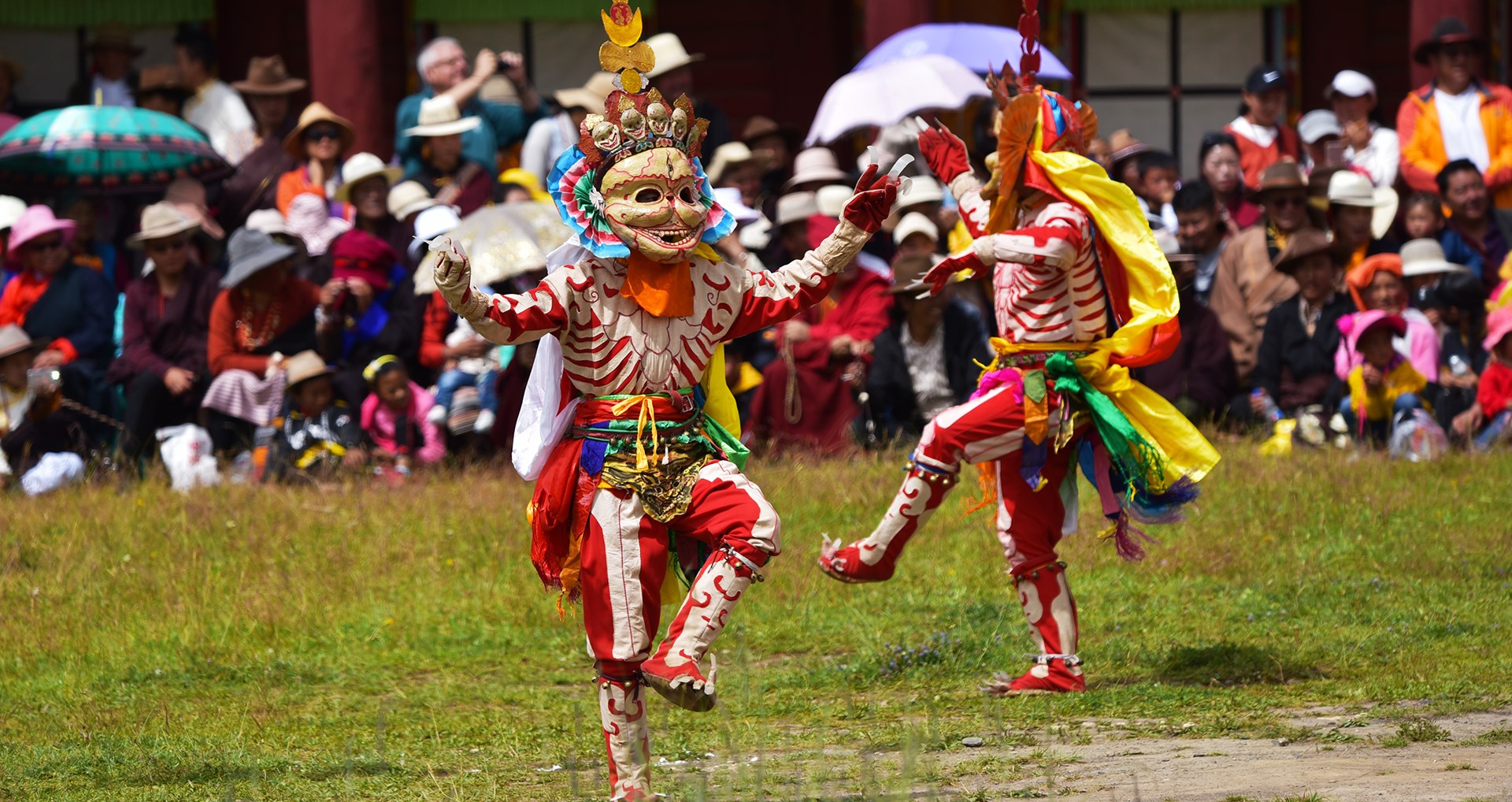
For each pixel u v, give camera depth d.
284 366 35.84
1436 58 42.56
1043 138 20.34
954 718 18.86
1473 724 16.92
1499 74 54.44
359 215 38.84
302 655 23.39
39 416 35.81
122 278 41.69
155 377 36.28
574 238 15.58
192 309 37.03
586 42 57.91
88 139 40.41
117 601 25.81
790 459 34.06
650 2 56.94
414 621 24.75
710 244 16.12
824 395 35.59
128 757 18.14
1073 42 56.94
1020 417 20.14
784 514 29.78
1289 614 23.09
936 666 21.41
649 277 15.37
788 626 23.89
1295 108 56.28
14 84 52.28
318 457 34.28
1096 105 57.16
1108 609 23.92
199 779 17.16
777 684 21.02
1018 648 22.20
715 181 40.22
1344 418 34.41
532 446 15.65
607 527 15.26
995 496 21.02
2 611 25.39
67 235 38.19
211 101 45.56
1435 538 26.69
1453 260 38.69
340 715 20.25
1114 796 14.23
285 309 36.44
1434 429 33.28
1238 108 57.03
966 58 41.88
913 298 35.25
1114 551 26.97
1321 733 16.80
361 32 47.75
